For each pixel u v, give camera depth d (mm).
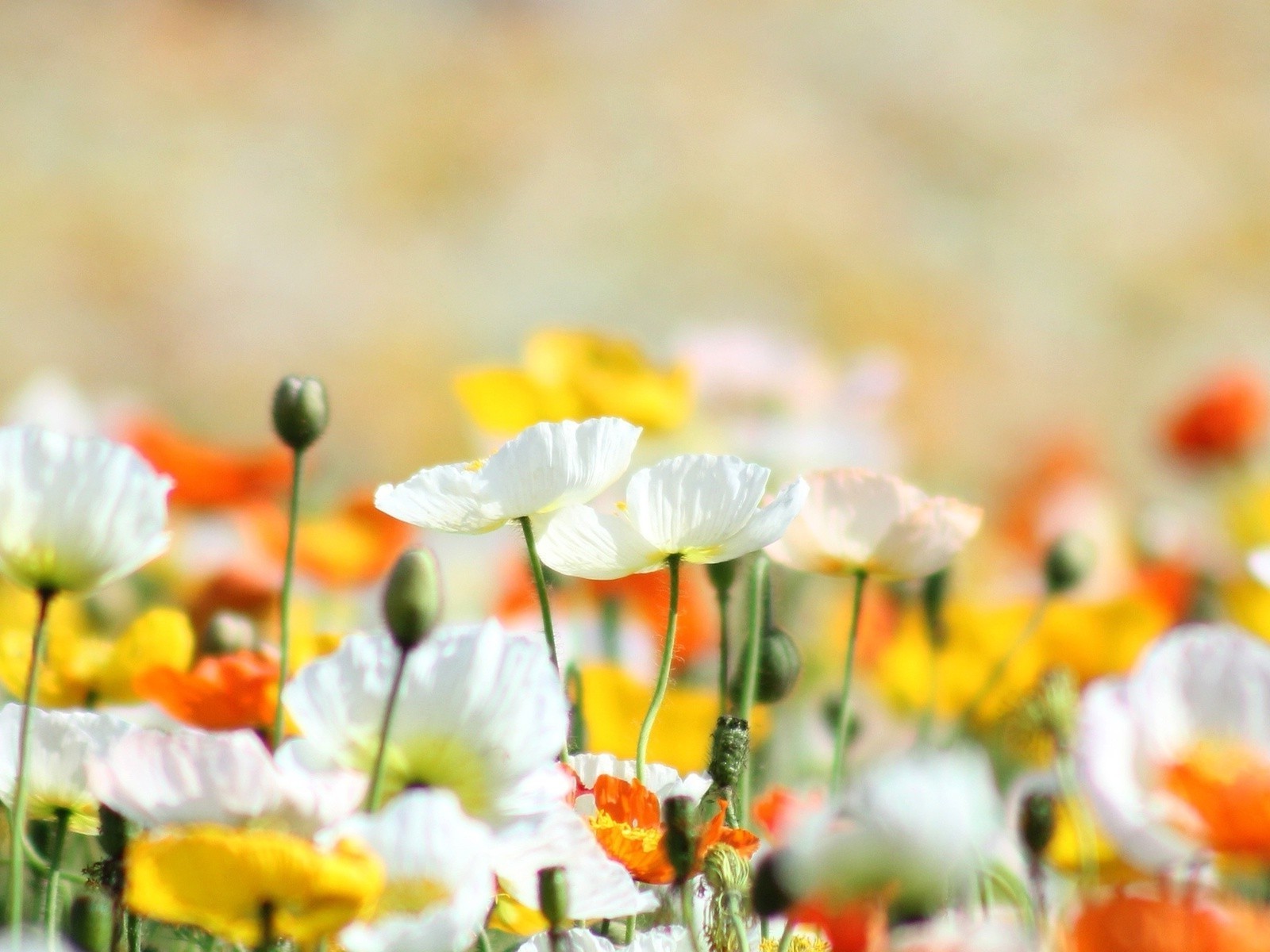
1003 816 1944
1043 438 9898
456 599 3123
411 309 11945
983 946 1672
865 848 1656
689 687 2336
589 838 1721
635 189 13219
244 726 1910
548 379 2396
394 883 1666
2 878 1938
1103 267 12930
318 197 12758
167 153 12828
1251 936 1634
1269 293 12875
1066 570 2105
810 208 12984
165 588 3025
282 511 3121
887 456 3020
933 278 12695
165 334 11594
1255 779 1657
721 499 1805
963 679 2340
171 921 1708
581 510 1810
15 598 2145
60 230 11898
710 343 3029
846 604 2971
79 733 1769
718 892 1739
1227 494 4055
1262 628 2414
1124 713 1688
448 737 1714
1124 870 1828
